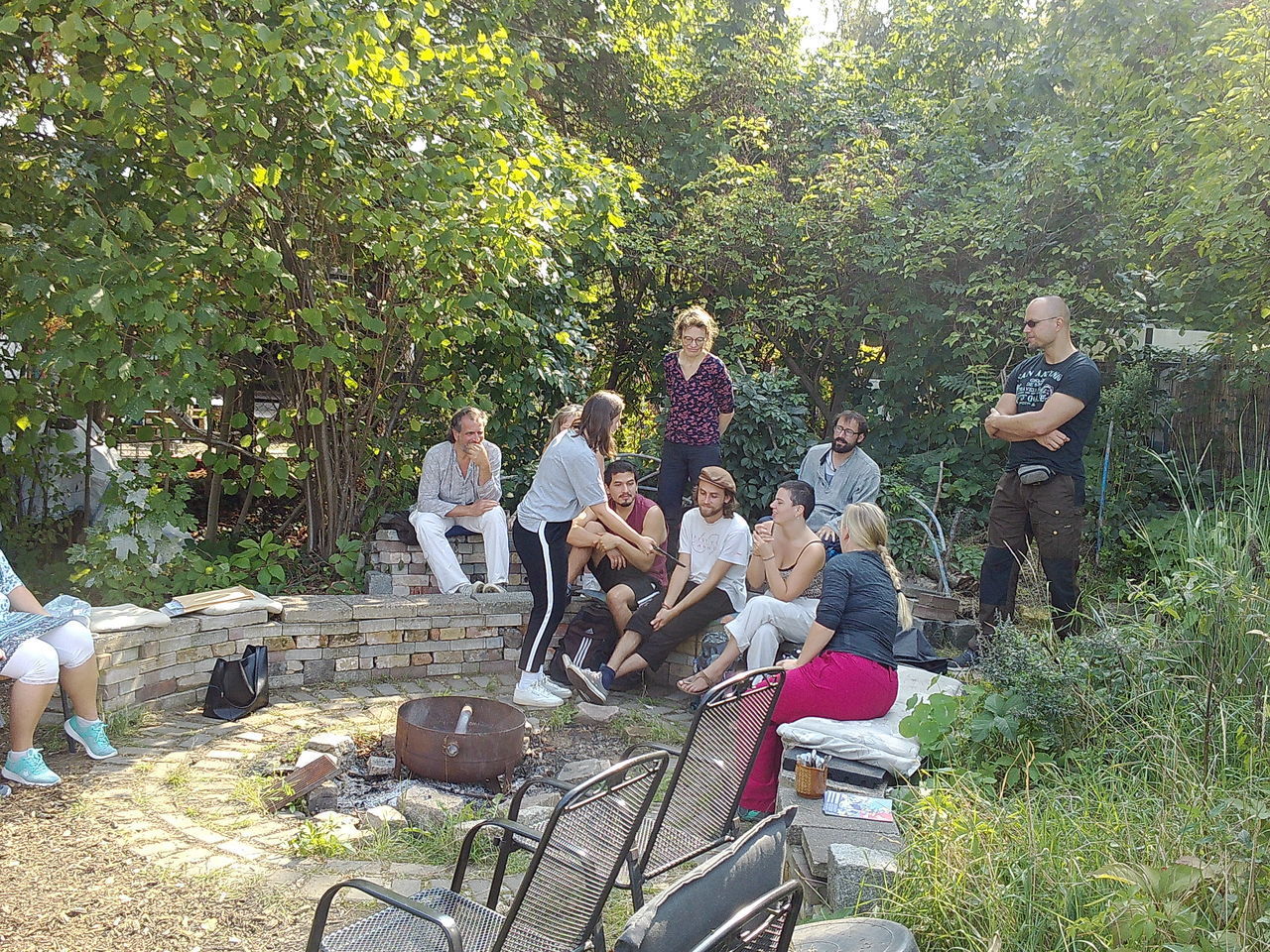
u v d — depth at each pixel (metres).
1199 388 8.46
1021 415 5.46
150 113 5.59
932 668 5.62
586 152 7.79
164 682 5.37
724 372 7.07
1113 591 6.23
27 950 3.04
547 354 7.73
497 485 6.91
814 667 4.43
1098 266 8.97
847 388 10.56
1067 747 4.18
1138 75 7.49
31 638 4.28
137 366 5.61
